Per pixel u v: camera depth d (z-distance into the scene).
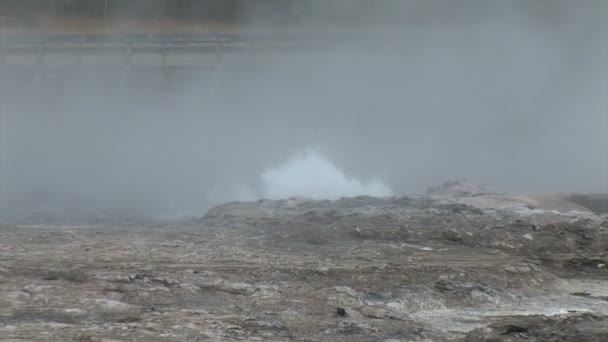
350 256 22.09
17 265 20.58
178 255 22.09
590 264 22.19
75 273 19.64
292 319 16.75
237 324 16.30
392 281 19.52
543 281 20.38
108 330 15.66
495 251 22.86
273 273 20.06
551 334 16.09
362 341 15.62
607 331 16.28
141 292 18.27
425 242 23.84
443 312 17.89
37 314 16.75
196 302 17.80
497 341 15.68
